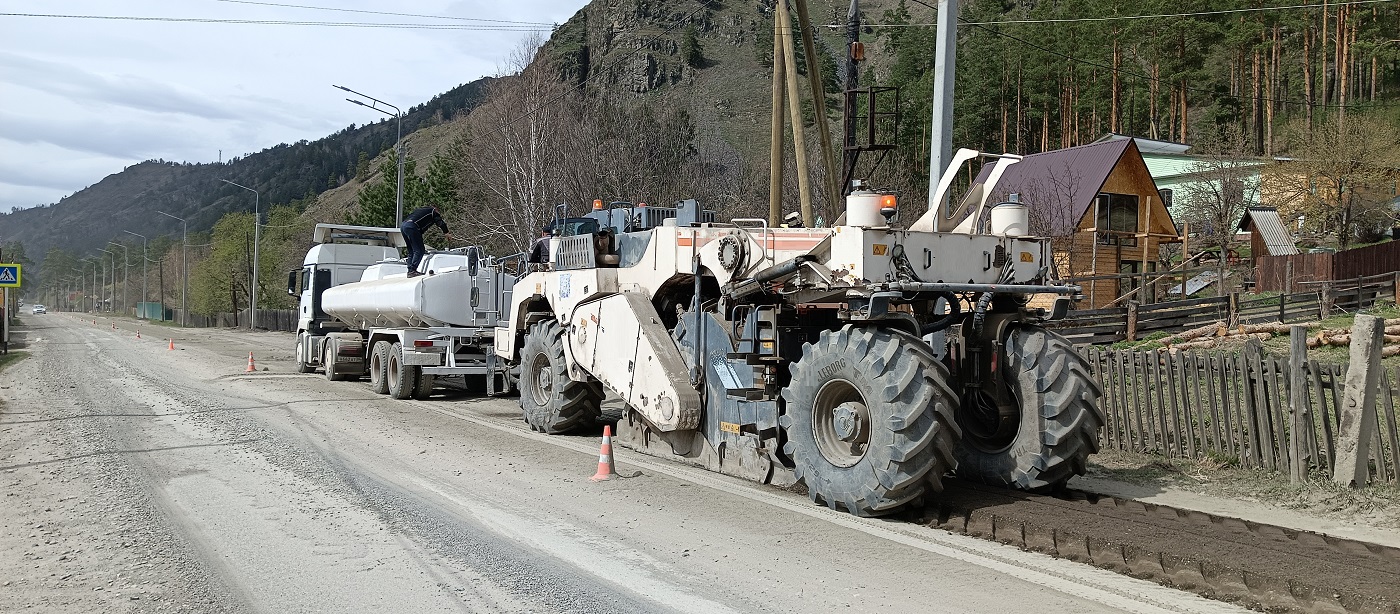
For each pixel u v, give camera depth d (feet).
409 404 48.39
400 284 50.72
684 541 21.24
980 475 25.91
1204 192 126.93
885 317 22.86
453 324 49.47
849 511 23.68
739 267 27.32
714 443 28.96
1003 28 187.93
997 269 25.14
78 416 43.14
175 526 22.80
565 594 17.67
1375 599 15.51
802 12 45.32
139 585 18.33
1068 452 23.97
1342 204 121.60
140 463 31.07
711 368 28.99
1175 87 172.55
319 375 67.41
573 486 27.22
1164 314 57.36
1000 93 180.45
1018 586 17.75
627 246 33.76
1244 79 174.29
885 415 21.95
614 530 22.27
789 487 26.35
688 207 32.96
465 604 17.16
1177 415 29.94
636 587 18.04
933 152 40.42
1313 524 22.53
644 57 412.16
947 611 16.42
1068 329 53.42
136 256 540.52
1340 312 60.29
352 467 30.37
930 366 22.07
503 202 109.50
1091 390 24.30
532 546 20.97
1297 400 26.27
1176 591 17.40
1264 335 51.01
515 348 42.06
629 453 33.09
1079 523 20.67
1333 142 122.52
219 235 249.34
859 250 23.00
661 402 30.07
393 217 149.28
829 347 23.81
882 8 480.64
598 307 34.09
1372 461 25.77
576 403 36.96
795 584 18.08
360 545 21.09
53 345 123.24
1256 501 25.02
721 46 446.19
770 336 26.32
